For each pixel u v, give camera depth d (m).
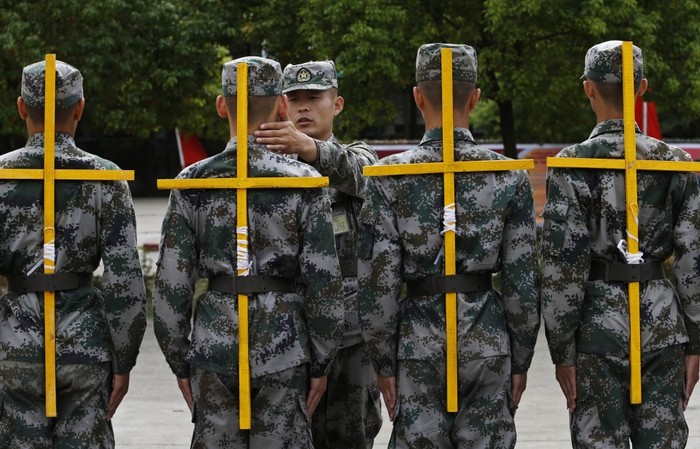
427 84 5.70
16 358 5.72
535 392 10.55
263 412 5.53
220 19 17.88
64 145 5.81
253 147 5.62
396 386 5.78
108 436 5.87
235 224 5.57
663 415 5.84
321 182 5.54
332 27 16.55
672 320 5.84
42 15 16.39
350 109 16.66
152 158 43.53
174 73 17.36
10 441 5.78
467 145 5.69
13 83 16.89
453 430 5.66
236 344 5.51
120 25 16.62
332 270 5.61
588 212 5.82
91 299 5.84
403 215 5.68
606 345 5.79
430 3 16.72
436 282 5.64
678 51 16.56
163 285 5.59
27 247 5.76
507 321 5.70
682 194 5.87
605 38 16.00
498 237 5.62
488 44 16.77
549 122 18.64
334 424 7.08
